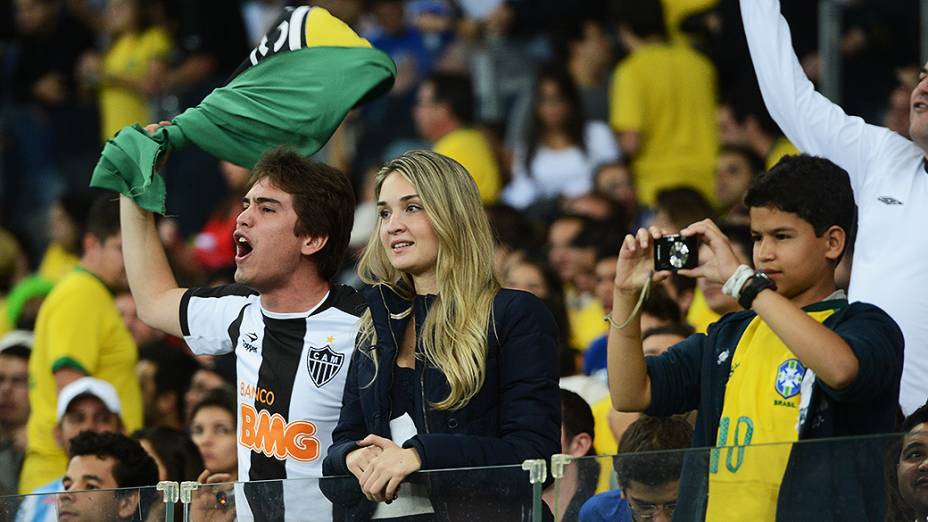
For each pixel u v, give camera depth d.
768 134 24.61
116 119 30.44
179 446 16.08
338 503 11.55
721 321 12.01
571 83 26.89
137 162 13.88
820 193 11.56
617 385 11.87
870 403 11.23
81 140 30.81
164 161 14.34
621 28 26.91
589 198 24.56
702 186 26.19
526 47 28.67
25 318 25.50
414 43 29.47
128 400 20.62
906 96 23.28
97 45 31.41
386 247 12.03
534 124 26.97
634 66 26.38
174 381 20.83
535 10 28.69
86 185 30.59
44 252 30.11
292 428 12.70
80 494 12.23
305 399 12.70
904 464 10.66
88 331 20.33
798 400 11.30
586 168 26.72
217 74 29.94
